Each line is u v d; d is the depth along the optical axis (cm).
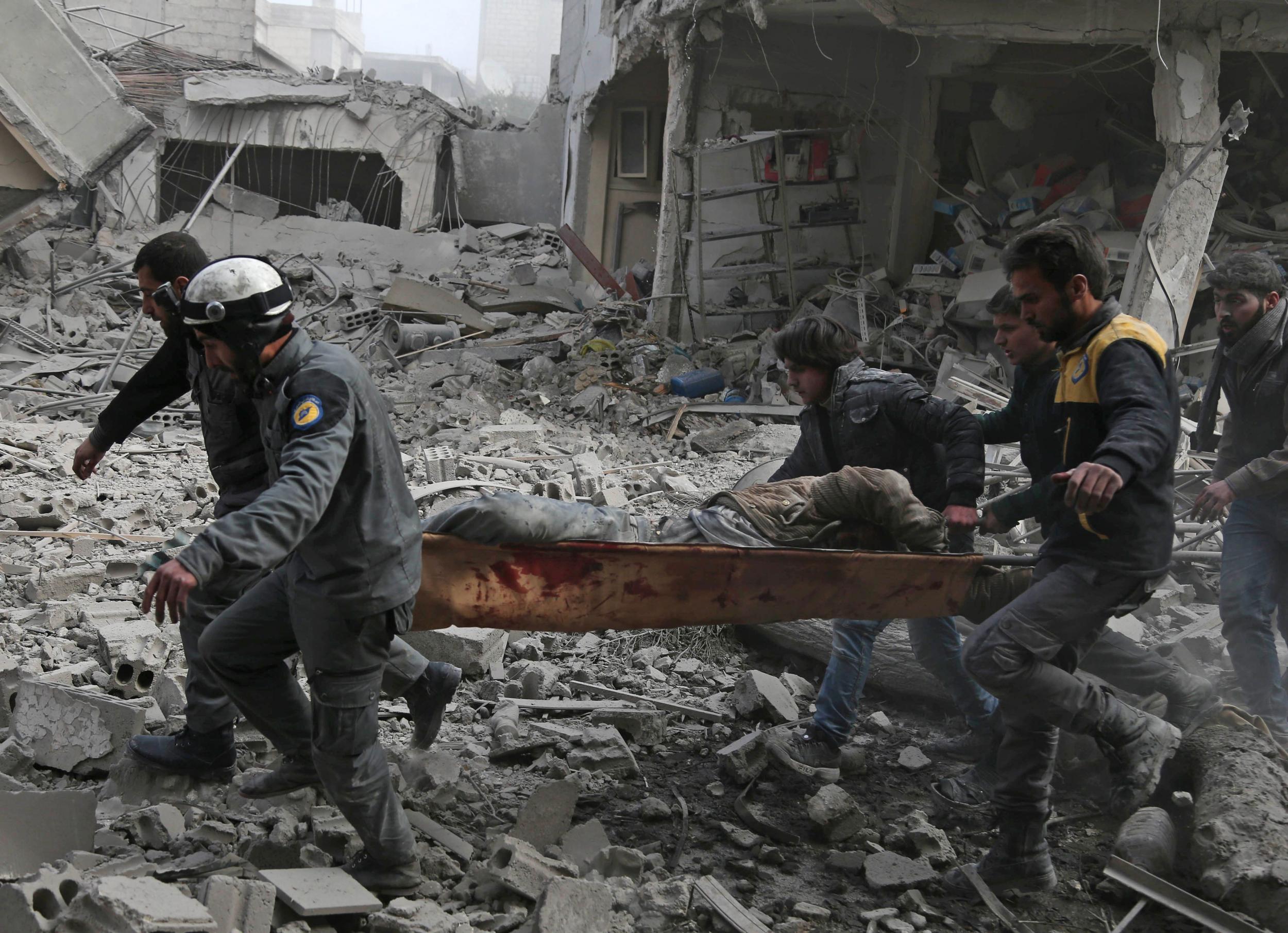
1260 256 402
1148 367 279
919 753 393
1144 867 302
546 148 2091
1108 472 261
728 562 315
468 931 260
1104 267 289
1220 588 443
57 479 777
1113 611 298
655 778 375
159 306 317
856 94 1427
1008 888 306
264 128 1948
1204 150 834
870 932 287
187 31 2419
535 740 379
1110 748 324
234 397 306
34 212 696
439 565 293
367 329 1566
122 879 229
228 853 290
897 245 1438
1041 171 1347
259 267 245
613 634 504
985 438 356
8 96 655
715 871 317
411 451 948
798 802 361
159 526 661
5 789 305
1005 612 298
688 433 1130
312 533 248
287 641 279
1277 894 279
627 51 1501
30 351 1352
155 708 390
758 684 423
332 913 255
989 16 959
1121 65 1264
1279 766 325
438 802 332
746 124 1423
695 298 1457
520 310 1681
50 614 475
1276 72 1216
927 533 335
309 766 302
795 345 363
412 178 2006
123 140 694
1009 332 322
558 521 301
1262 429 409
